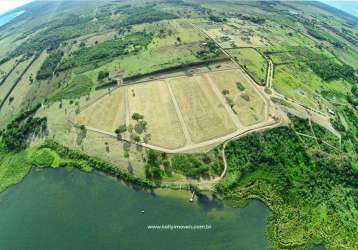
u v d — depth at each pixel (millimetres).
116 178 128750
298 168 132125
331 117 164000
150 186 124250
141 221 112812
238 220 113188
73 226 111750
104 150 139625
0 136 155750
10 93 195625
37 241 107438
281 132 147125
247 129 148500
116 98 170750
